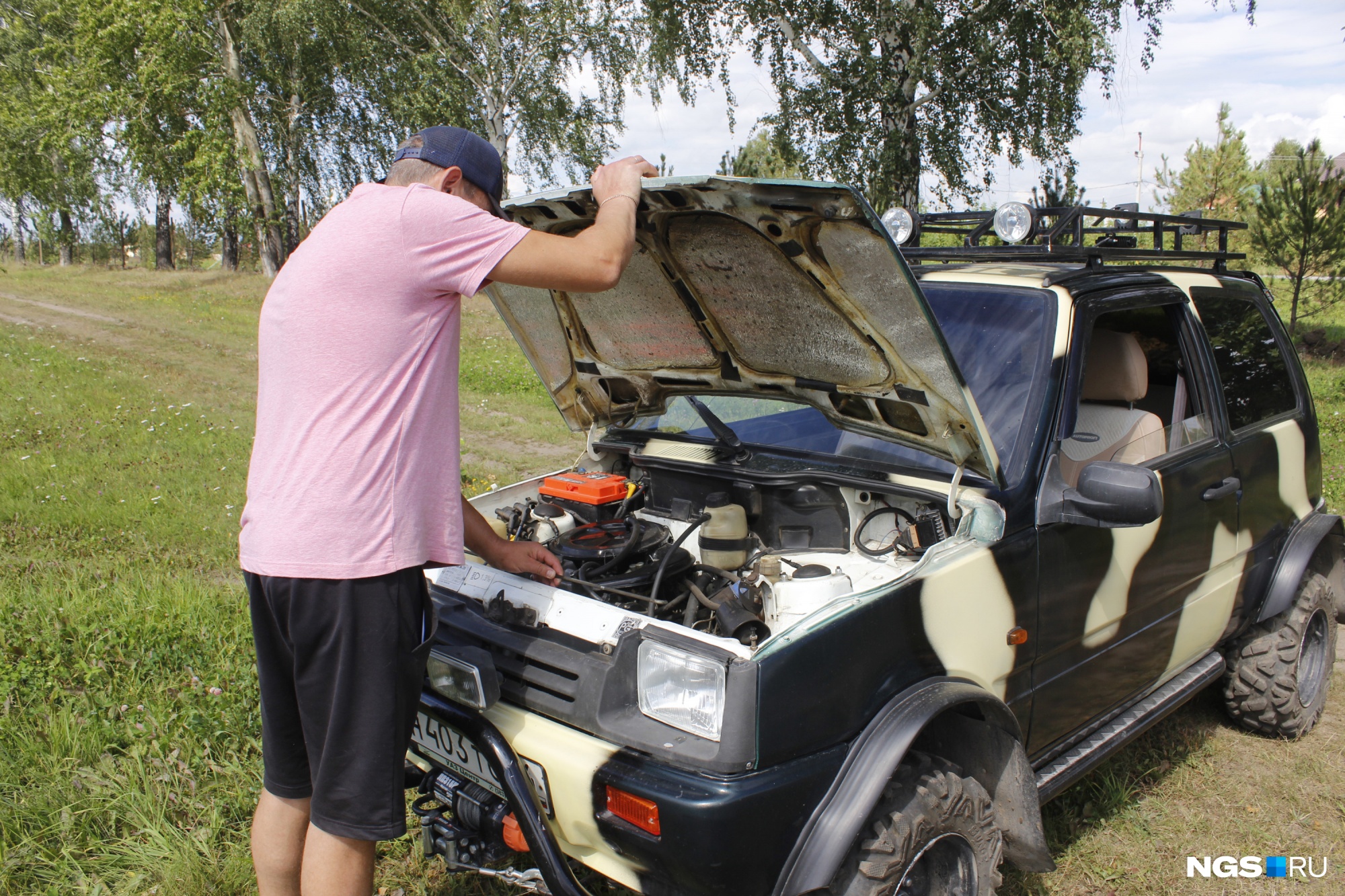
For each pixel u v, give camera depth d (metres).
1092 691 2.97
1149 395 3.31
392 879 2.91
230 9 29.34
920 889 2.29
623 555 2.81
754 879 1.98
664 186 2.18
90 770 3.21
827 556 2.80
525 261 2.00
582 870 2.80
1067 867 3.06
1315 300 16.17
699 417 3.52
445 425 2.09
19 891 2.76
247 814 3.12
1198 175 28.77
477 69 27.36
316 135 33.66
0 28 37.22
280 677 2.19
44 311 22.14
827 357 2.68
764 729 1.98
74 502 6.67
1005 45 15.16
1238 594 3.62
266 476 2.00
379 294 1.95
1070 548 2.74
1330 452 8.32
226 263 38.41
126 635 4.21
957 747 2.52
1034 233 3.60
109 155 36.62
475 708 2.31
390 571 1.96
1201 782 3.59
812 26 16.30
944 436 2.57
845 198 2.00
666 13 16.83
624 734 2.10
